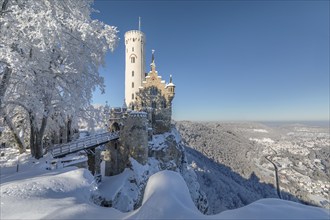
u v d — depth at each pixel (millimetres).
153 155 39781
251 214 5312
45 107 18719
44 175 13094
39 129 22016
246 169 162000
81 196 10859
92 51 20484
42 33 13984
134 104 52125
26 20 14016
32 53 16688
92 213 7270
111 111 37875
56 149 23219
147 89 48844
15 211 7434
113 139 33531
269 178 154250
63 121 23484
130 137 34188
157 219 5262
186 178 45781
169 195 6262
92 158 28984
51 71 18312
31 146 20688
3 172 15125
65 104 19453
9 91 18906
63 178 12133
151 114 43688
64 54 19016
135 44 57875
